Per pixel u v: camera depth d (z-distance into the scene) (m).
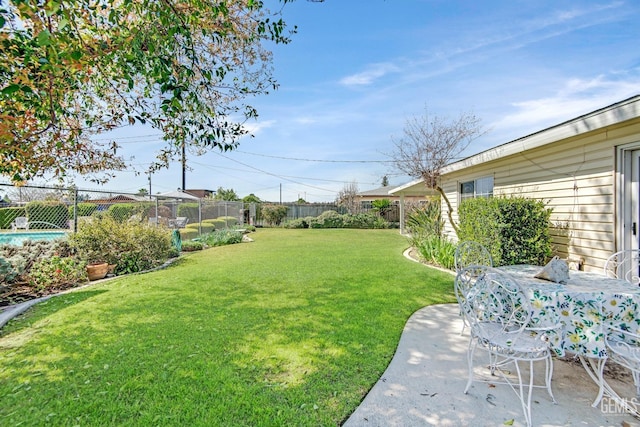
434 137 8.65
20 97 2.26
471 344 2.43
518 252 4.98
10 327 3.46
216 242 11.00
